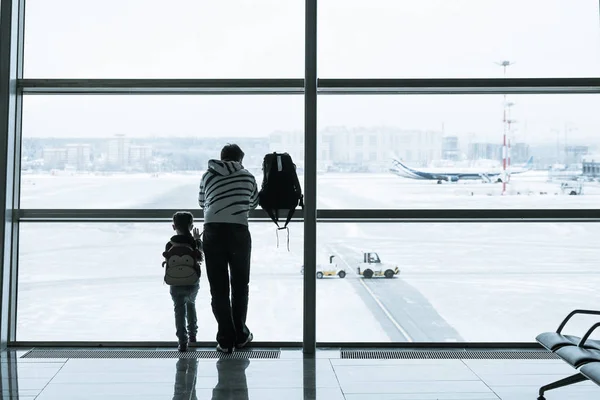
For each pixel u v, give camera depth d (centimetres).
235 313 540
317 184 570
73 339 566
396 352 546
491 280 566
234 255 529
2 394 428
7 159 554
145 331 569
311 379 465
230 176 530
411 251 567
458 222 566
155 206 576
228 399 419
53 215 566
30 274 567
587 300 562
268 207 533
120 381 458
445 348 562
